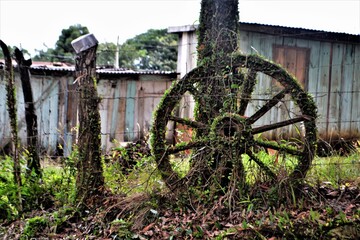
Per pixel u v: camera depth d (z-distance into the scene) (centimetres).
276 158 443
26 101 529
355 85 955
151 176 460
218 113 463
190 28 959
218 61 465
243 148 437
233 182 425
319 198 411
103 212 430
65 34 2186
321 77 921
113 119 1020
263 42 859
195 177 444
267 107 455
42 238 415
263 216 385
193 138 482
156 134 464
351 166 480
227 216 404
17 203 468
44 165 555
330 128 930
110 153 587
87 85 451
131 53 2112
